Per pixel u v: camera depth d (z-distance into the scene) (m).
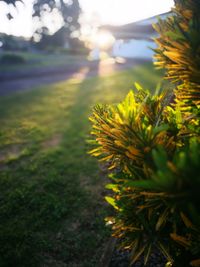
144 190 1.31
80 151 5.74
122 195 1.43
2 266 2.98
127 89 11.44
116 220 1.62
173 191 0.92
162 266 2.55
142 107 1.41
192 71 1.20
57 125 7.69
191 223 1.15
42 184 4.55
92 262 2.96
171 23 1.44
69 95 11.65
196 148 0.97
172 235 1.28
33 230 3.49
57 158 5.53
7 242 3.29
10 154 5.95
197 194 0.92
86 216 3.70
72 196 4.16
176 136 1.46
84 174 4.80
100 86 13.00
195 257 1.48
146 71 16.72
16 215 3.81
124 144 1.32
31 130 7.41
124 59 27.22
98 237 3.30
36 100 11.08
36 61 27.66
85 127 7.25
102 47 35.25
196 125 1.56
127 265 2.65
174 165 0.89
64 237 3.35
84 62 26.83
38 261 3.03
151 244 1.53
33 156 5.73
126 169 1.45
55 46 51.75
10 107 10.05
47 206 3.93
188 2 1.30
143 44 26.92
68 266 2.95
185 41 1.15
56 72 20.12
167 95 1.82
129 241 1.61
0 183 4.66
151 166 1.19
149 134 1.26
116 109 1.56
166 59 1.49
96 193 4.20
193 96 1.45
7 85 15.35
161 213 1.35
